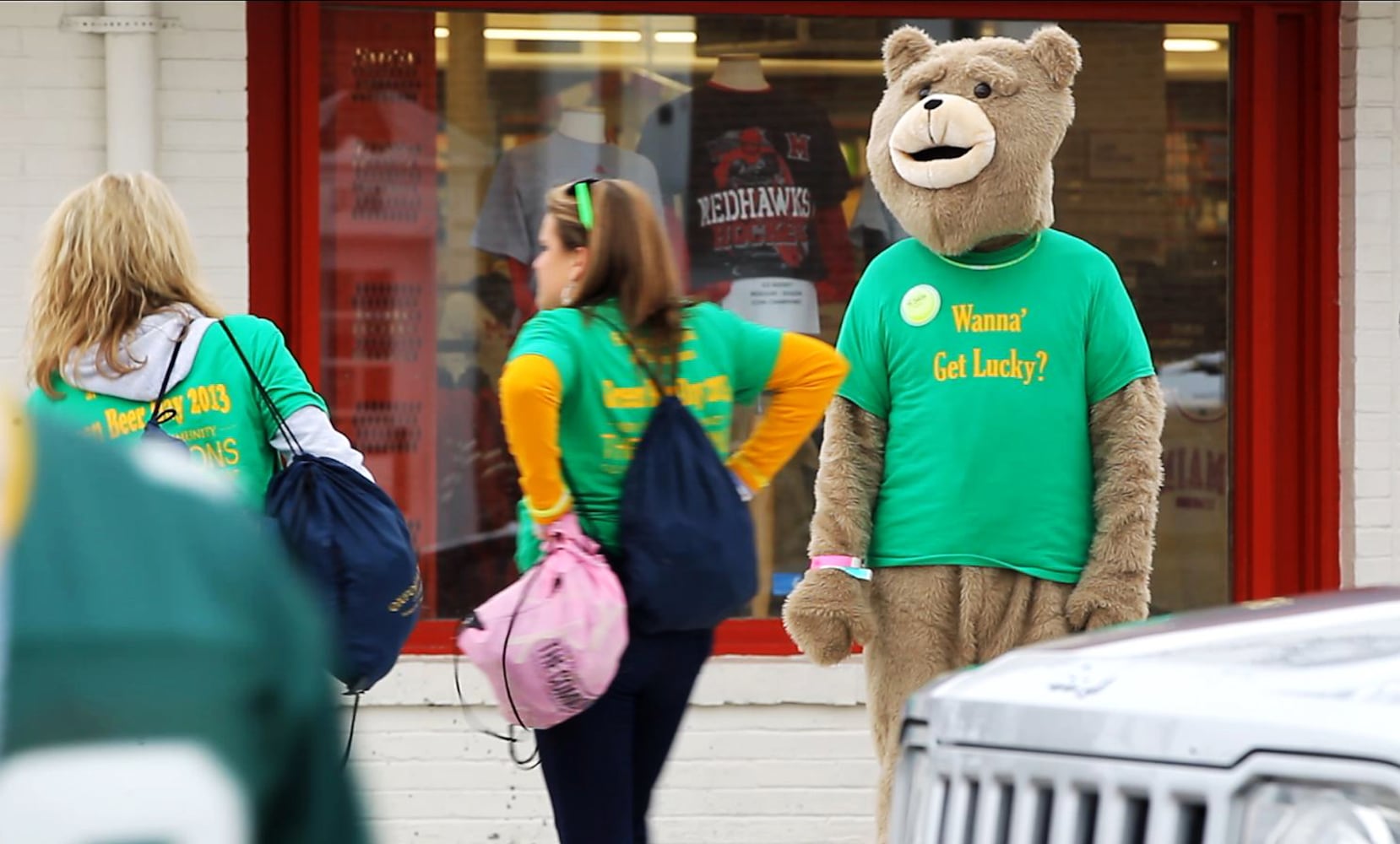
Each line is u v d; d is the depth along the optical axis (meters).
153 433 7.62
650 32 12.80
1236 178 13.10
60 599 2.20
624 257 8.26
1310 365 13.06
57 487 2.26
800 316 12.92
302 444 7.78
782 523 12.84
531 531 8.45
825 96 12.89
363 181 12.62
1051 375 9.26
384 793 12.45
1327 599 6.40
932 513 9.27
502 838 12.54
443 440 12.73
